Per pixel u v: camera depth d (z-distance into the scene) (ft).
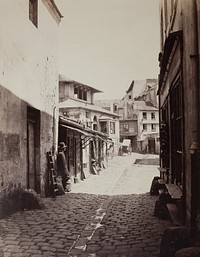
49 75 41.39
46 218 25.57
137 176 62.75
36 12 36.65
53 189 37.22
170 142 29.09
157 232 20.85
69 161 52.70
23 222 24.12
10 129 27.91
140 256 16.61
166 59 25.41
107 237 20.13
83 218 25.62
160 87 39.55
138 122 166.91
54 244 18.84
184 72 19.53
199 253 12.62
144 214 26.58
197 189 15.74
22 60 31.32
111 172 72.38
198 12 15.88
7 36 27.48
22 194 29.45
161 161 41.11
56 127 44.60
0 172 25.54
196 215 15.40
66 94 97.71
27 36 32.96
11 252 17.42
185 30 18.51
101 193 40.63
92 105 113.91
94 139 72.79
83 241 19.30
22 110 31.09
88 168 67.10
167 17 31.78
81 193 40.68
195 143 16.07
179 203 20.92
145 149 165.17
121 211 28.25
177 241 15.14
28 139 35.22
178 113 24.52
